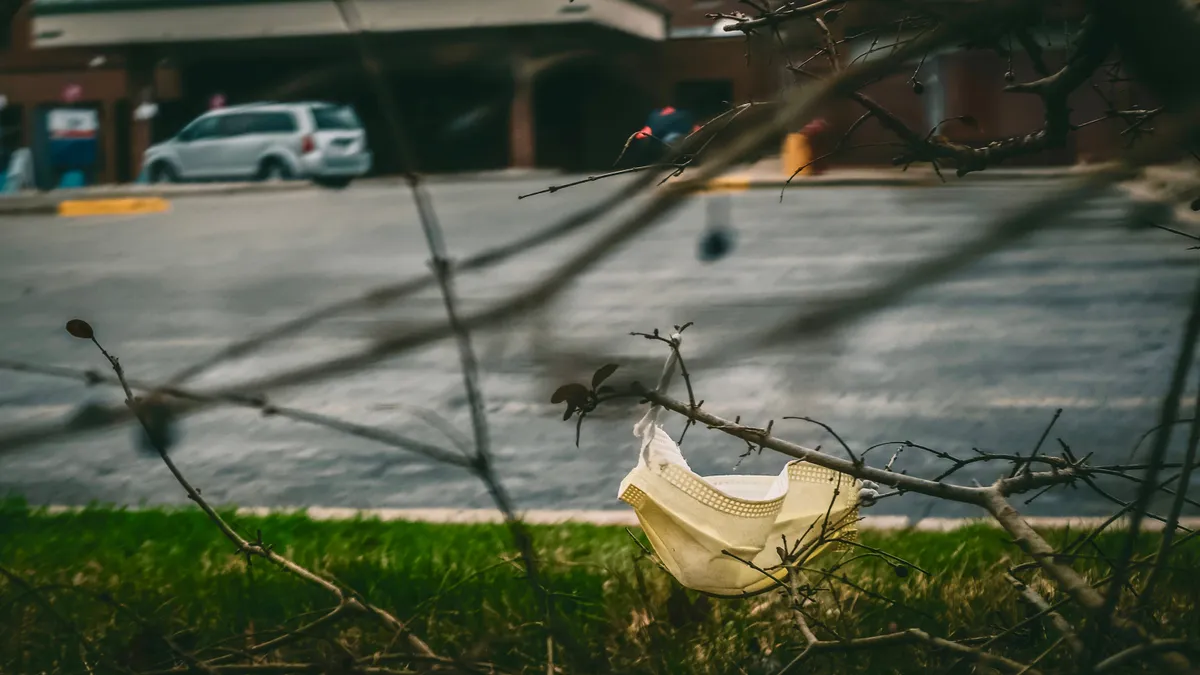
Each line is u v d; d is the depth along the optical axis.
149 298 15.26
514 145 34.81
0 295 15.98
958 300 12.91
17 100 40.53
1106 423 7.95
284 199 29.86
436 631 3.77
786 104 1.02
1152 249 16.34
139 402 1.14
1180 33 1.32
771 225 20.33
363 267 17.11
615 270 15.68
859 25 1.29
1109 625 2.30
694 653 3.53
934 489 2.90
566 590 4.20
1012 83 2.74
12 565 4.82
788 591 3.16
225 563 4.82
